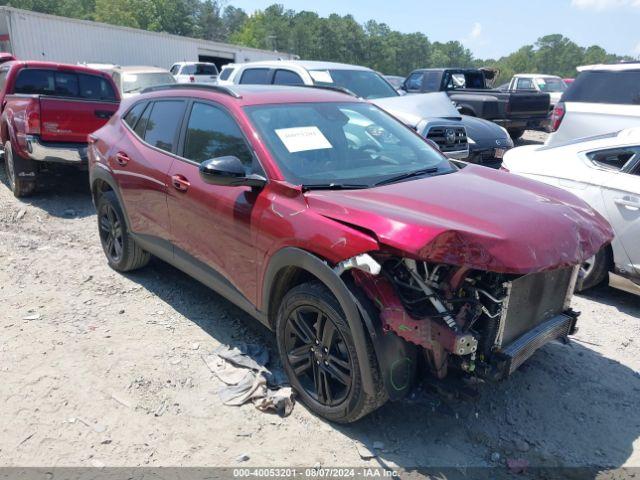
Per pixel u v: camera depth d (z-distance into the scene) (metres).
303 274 3.31
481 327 2.84
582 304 4.89
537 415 3.27
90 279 5.05
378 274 2.73
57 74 8.49
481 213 2.82
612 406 3.38
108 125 5.28
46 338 3.95
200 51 33.03
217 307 4.53
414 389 3.18
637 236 4.45
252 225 3.33
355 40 129.38
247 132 3.56
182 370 3.60
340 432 3.06
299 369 3.25
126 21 79.50
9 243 5.91
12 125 7.45
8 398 3.26
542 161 5.32
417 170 3.69
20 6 74.62
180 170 4.01
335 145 3.69
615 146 4.85
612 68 7.61
